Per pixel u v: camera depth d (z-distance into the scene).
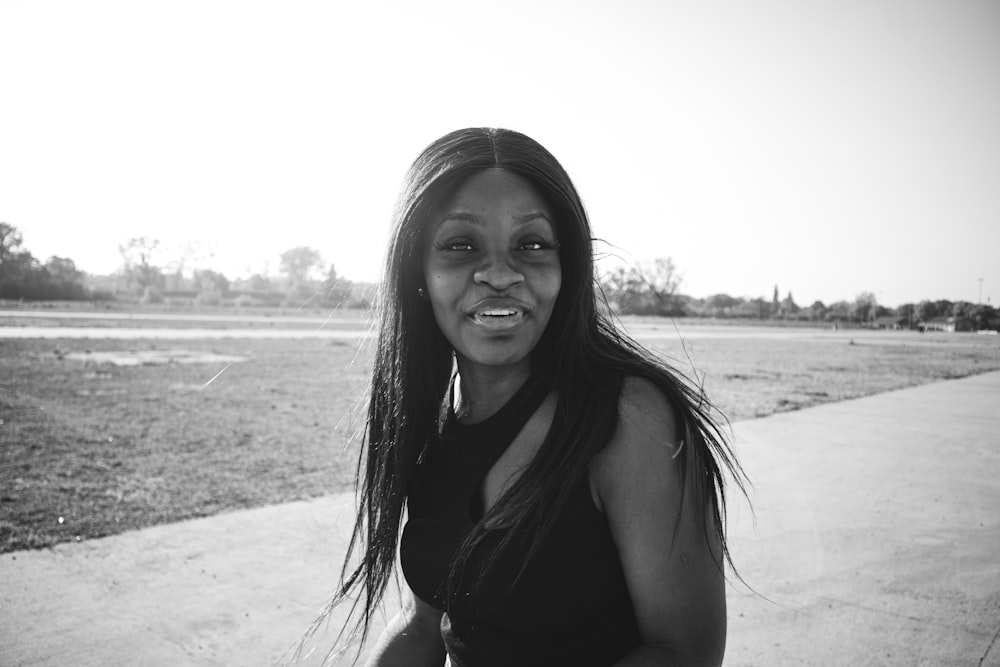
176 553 5.34
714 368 21.33
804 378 19.25
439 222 1.30
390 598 4.55
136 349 23.45
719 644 1.20
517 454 1.28
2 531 5.77
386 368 1.54
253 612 4.36
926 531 6.03
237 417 11.26
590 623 1.18
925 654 3.90
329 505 6.54
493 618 1.21
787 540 5.75
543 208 1.29
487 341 1.26
